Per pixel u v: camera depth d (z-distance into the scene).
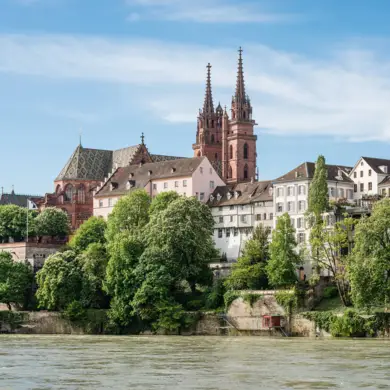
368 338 160.12
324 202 189.75
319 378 96.19
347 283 176.00
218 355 123.50
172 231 190.00
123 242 191.25
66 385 91.56
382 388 89.31
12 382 93.81
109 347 141.12
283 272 182.38
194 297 193.38
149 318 184.25
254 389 88.75
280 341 154.62
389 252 159.25
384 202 169.50
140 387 90.00
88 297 197.75
